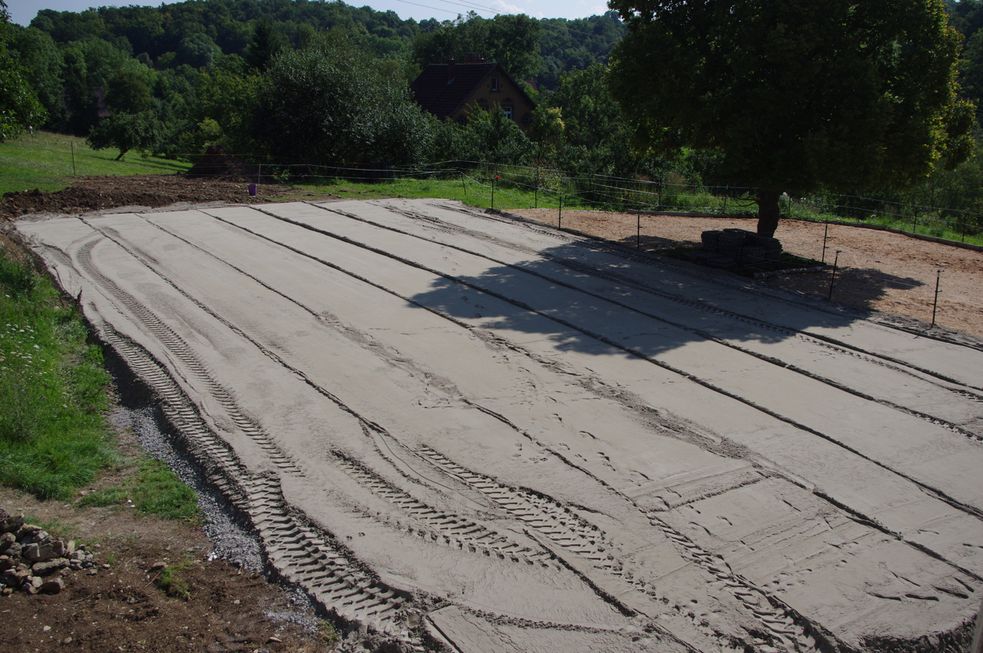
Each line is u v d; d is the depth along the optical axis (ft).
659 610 25.66
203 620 24.50
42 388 38.99
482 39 301.22
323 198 99.96
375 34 642.22
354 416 39.11
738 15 66.80
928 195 117.80
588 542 29.22
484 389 42.75
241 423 37.78
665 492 32.73
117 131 177.06
